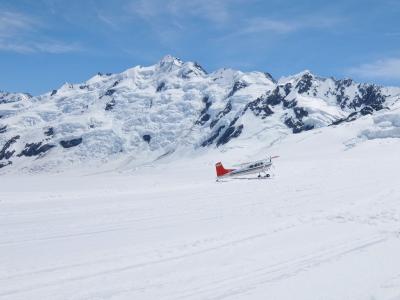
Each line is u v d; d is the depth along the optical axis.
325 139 160.25
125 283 11.55
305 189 31.61
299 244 15.30
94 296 10.64
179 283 11.43
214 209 24.44
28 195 34.91
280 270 12.35
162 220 21.44
